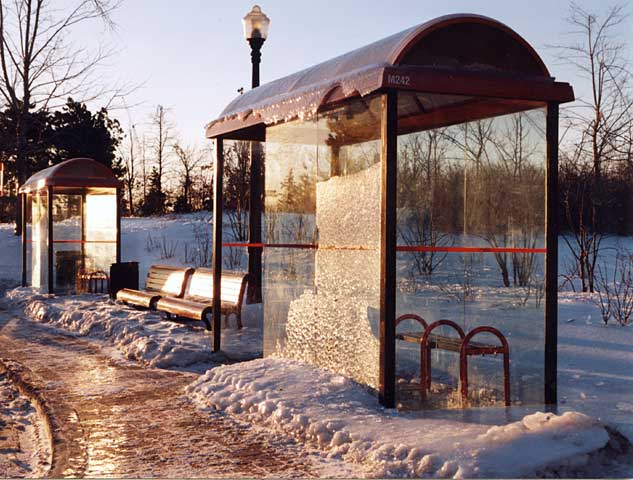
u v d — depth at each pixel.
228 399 6.85
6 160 33.66
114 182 16.75
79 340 11.36
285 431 5.97
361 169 6.68
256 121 8.03
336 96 6.47
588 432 5.21
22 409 7.50
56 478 5.04
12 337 11.69
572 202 17.91
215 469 5.17
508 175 7.07
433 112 7.02
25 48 26.00
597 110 17.14
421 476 4.75
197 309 10.80
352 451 5.30
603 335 9.24
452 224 7.21
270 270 8.22
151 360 9.19
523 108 6.77
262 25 12.35
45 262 17.58
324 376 6.92
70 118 38.12
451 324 6.77
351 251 6.77
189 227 24.95
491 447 4.96
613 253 17.72
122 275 15.31
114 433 6.12
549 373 6.43
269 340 8.27
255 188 11.89
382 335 6.07
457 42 6.07
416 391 6.79
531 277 7.14
